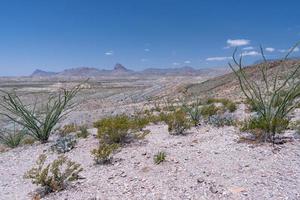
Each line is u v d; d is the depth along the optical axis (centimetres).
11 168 858
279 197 521
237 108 1678
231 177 616
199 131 1052
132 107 3008
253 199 523
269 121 830
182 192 575
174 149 841
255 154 728
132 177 671
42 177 658
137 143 952
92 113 2769
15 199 638
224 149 792
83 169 762
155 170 692
